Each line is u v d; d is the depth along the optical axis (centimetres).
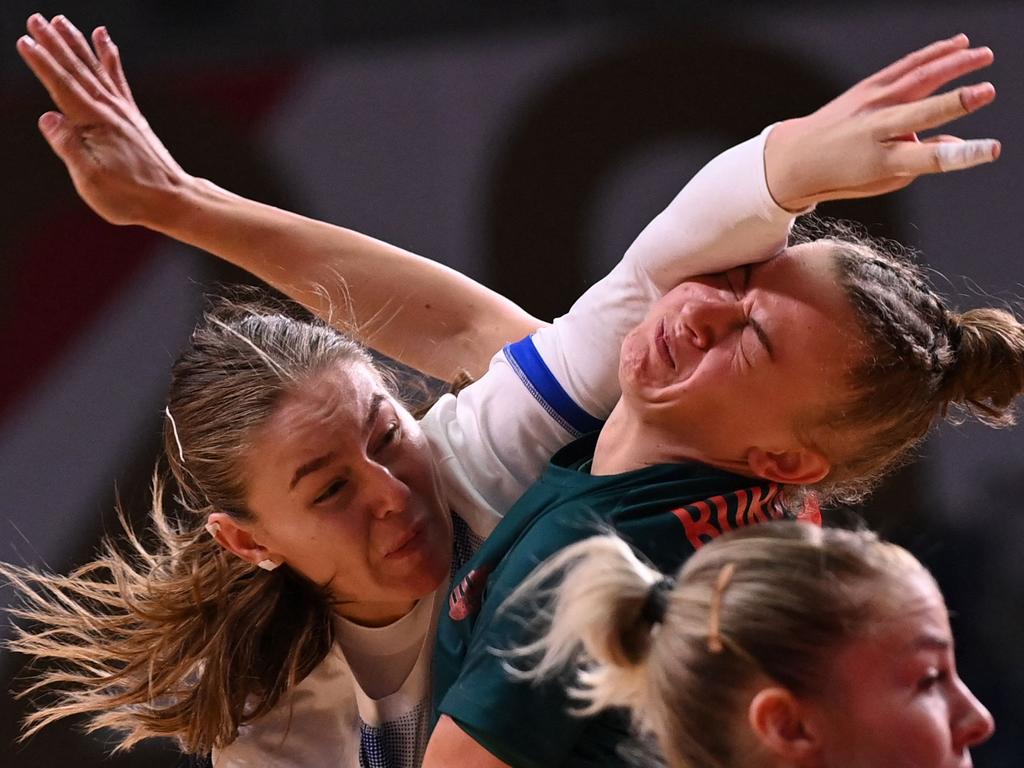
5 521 929
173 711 523
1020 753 767
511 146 960
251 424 468
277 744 524
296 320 540
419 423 532
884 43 939
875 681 306
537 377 510
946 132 924
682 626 329
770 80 947
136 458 936
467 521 516
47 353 948
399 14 973
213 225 564
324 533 472
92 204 555
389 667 523
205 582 515
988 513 852
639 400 455
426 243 957
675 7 955
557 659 387
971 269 915
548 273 952
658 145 953
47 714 577
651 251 469
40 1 971
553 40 965
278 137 966
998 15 927
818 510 496
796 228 555
